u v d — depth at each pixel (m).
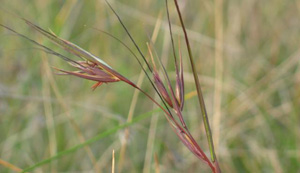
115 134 0.56
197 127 0.58
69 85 0.62
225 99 0.63
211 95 0.61
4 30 0.61
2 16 0.62
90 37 0.66
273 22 0.75
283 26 0.75
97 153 0.57
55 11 0.66
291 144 0.56
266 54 0.73
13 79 0.61
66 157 0.55
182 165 0.52
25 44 0.61
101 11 0.67
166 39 0.60
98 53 0.64
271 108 0.61
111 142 0.58
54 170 0.52
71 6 0.60
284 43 0.74
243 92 0.61
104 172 0.54
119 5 0.67
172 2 0.70
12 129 0.57
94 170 0.52
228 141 0.58
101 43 0.66
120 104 0.62
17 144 0.55
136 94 0.44
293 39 0.74
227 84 0.62
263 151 0.55
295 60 0.65
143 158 0.55
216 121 0.52
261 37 0.75
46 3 0.66
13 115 0.58
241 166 0.55
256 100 0.61
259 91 0.65
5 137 0.57
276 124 0.59
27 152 0.55
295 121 0.58
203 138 0.56
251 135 0.59
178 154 0.52
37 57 0.61
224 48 0.66
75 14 0.65
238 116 0.59
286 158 0.54
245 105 0.60
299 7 0.74
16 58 0.61
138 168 0.54
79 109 0.59
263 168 0.54
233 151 0.56
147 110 0.62
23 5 0.65
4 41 0.62
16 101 0.58
